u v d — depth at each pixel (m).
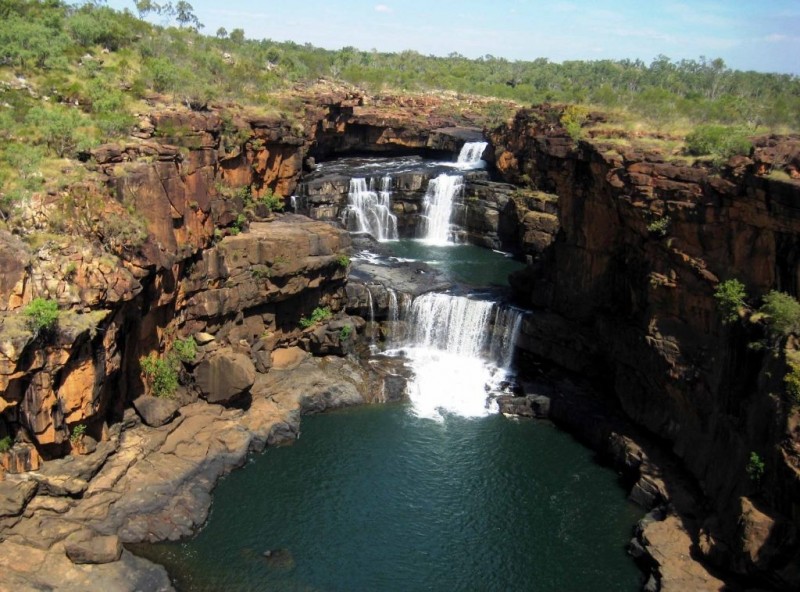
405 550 34.59
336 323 50.28
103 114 44.91
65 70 52.00
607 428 42.97
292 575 32.41
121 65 57.00
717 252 36.97
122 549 31.73
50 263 32.75
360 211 77.88
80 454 34.22
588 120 57.53
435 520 36.81
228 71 74.19
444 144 97.19
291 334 49.31
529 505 38.22
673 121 51.00
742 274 35.53
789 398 29.41
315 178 78.75
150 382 40.62
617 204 42.75
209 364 41.56
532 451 43.12
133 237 36.09
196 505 35.38
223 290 43.91
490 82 152.12
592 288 48.47
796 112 47.56
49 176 35.84
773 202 32.81
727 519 32.41
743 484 31.95
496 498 38.72
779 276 33.44
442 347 54.34
